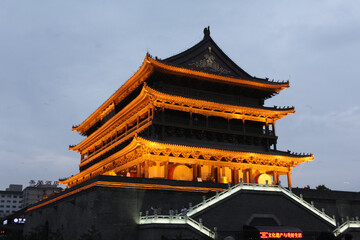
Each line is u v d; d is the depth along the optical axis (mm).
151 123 65688
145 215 47469
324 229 51656
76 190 52312
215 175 71375
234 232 47062
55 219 61062
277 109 77625
